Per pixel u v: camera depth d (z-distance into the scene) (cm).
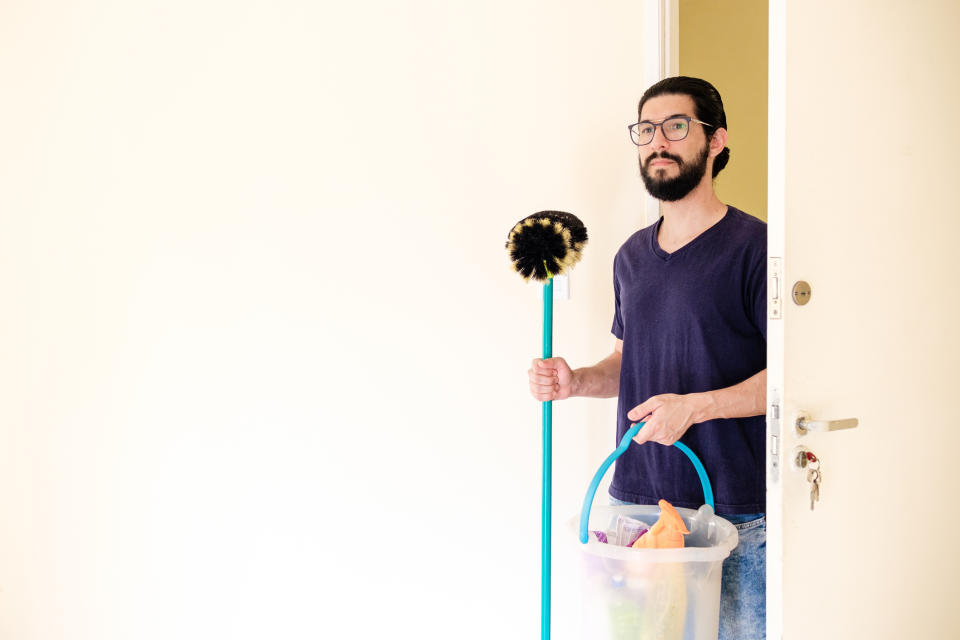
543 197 195
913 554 150
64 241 182
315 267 184
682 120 150
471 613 192
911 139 143
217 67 181
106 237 181
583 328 198
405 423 188
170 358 181
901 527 147
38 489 183
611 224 200
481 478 192
